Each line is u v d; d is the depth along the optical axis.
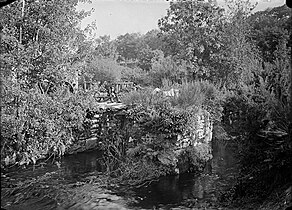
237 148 5.66
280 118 4.66
